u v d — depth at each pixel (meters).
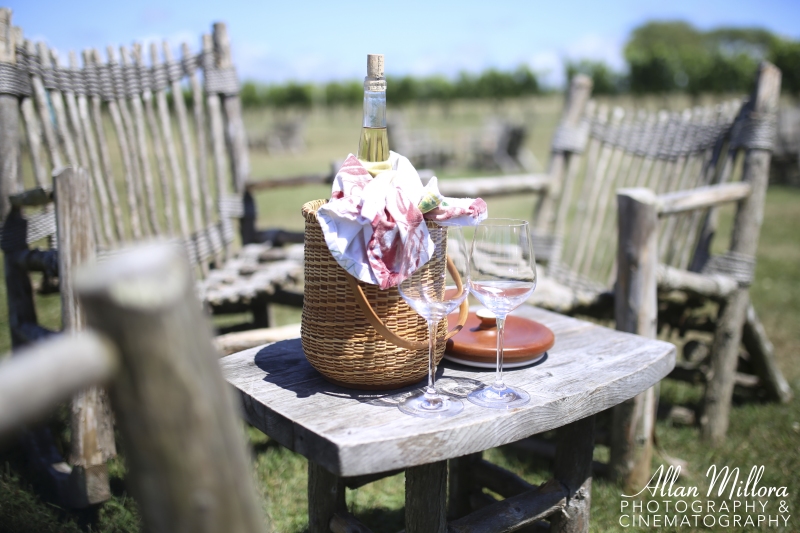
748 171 2.97
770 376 3.26
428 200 1.37
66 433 2.67
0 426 0.61
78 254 2.15
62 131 2.97
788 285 5.51
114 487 2.34
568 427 1.88
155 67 3.28
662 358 1.78
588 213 3.68
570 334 1.99
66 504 2.20
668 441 2.99
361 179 1.43
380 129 1.51
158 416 0.70
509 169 15.16
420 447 1.29
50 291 2.94
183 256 0.74
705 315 3.16
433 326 1.43
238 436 0.79
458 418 1.37
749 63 21.69
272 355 1.78
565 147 3.77
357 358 1.46
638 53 23.25
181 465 0.72
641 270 2.54
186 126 3.37
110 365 0.69
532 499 1.85
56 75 2.94
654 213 2.52
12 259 2.72
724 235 7.61
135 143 3.23
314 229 1.45
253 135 22.97
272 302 3.44
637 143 3.60
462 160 16.17
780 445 2.92
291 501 2.43
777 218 8.53
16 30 2.77
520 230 1.46
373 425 1.33
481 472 2.23
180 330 0.70
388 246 1.36
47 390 0.64
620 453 2.56
